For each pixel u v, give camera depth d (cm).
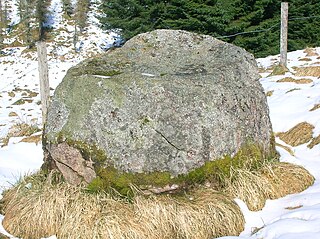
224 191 457
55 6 3359
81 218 416
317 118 664
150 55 561
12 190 505
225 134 473
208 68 512
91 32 2961
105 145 451
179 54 559
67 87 488
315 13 2003
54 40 2831
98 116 458
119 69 520
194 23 1833
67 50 2680
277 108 776
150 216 416
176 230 413
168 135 450
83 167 458
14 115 1458
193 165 454
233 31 1875
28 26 2903
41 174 506
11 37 2925
